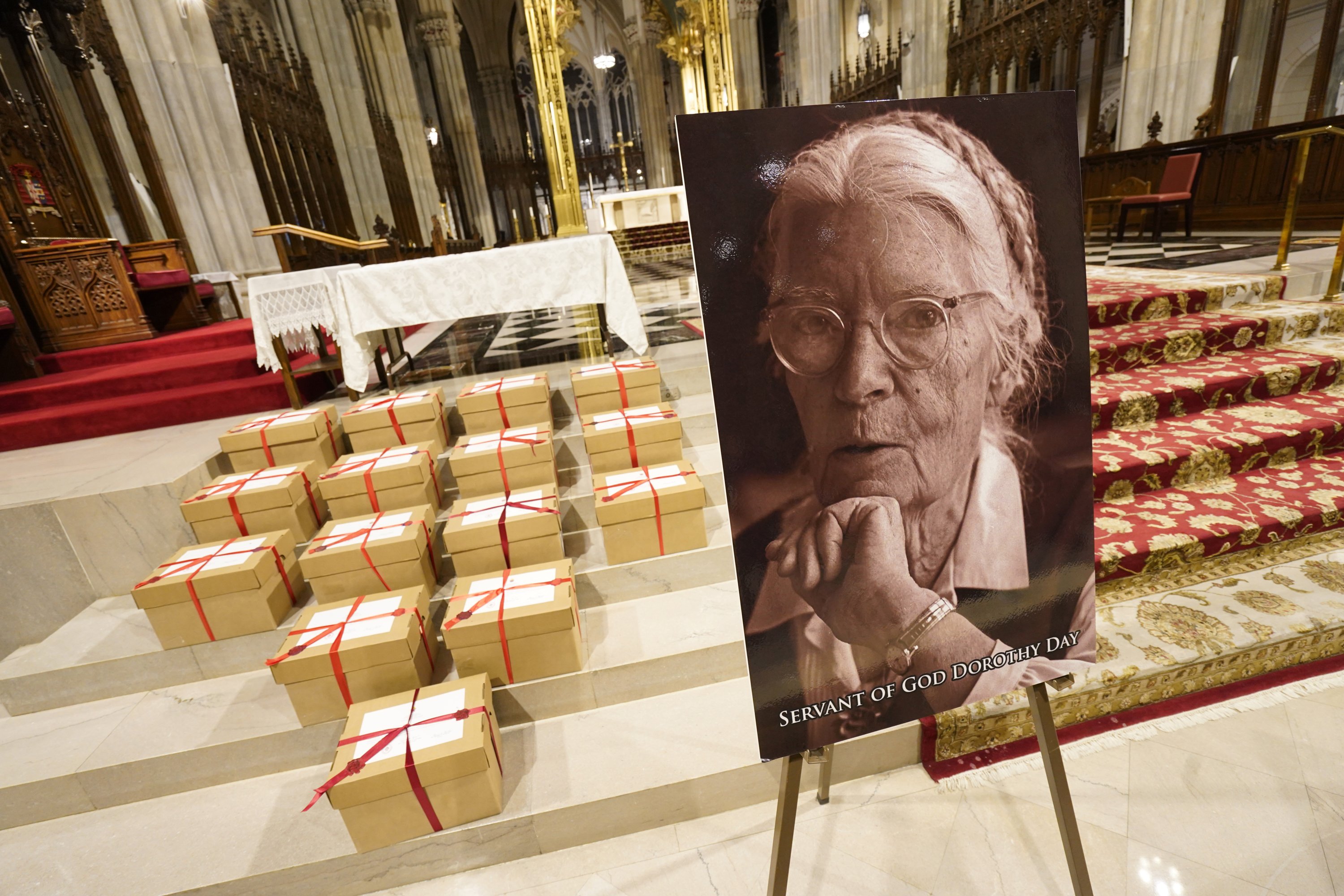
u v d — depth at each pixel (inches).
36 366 143.9
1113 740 66.3
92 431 121.8
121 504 86.2
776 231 34.6
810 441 37.3
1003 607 42.3
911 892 53.9
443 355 170.1
